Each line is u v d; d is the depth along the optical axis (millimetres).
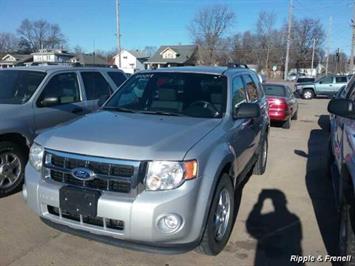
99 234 3459
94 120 4219
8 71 6582
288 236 4535
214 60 80625
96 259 3904
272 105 12789
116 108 4832
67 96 6664
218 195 3879
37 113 6004
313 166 7801
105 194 3391
